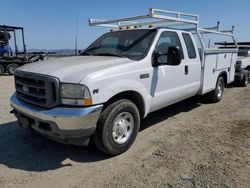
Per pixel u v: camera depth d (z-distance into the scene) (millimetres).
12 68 18672
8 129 5363
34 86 3865
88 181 3496
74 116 3535
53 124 3613
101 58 4598
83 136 3762
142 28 5273
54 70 3824
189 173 3641
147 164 3914
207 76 6652
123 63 4246
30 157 4164
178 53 4746
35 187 3365
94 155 4230
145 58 4582
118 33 5461
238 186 3334
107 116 3920
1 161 4031
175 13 5266
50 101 3680
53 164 3951
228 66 8023
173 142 4723
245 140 4801
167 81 5074
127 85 4137
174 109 6984
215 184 3373
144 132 5234
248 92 9727
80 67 3943
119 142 4176
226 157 4117
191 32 6184
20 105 4078
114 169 3787
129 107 4203
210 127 5543
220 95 7875
